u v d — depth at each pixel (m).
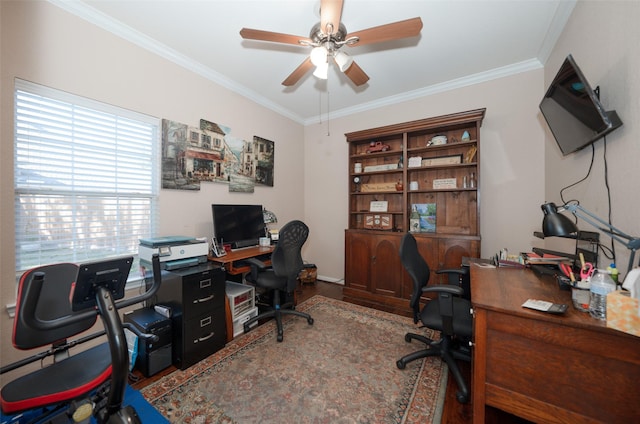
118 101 2.02
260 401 1.48
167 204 2.37
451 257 2.67
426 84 2.99
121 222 2.10
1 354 1.52
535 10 1.85
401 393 1.54
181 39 2.19
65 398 1.01
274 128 3.59
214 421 1.34
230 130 2.94
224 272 2.11
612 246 1.35
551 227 1.16
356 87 3.08
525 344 1.00
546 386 0.96
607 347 0.86
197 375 1.71
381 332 2.28
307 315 2.45
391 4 1.80
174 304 1.85
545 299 1.12
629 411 0.84
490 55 2.42
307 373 1.72
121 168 2.09
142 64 2.16
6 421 1.13
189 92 2.52
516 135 2.62
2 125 1.51
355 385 1.61
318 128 4.05
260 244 3.04
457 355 1.76
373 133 3.21
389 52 2.37
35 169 1.66
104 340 1.98
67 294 1.30
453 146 2.87
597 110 1.26
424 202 3.13
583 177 1.69
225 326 2.10
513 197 2.65
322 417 1.37
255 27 2.04
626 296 0.82
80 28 1.81
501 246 2.71
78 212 1.86
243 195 3.15
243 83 2.99
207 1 1.78
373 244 3.13
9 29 1.53
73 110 1.81
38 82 1.64
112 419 0.86
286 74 2.78
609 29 1.35
